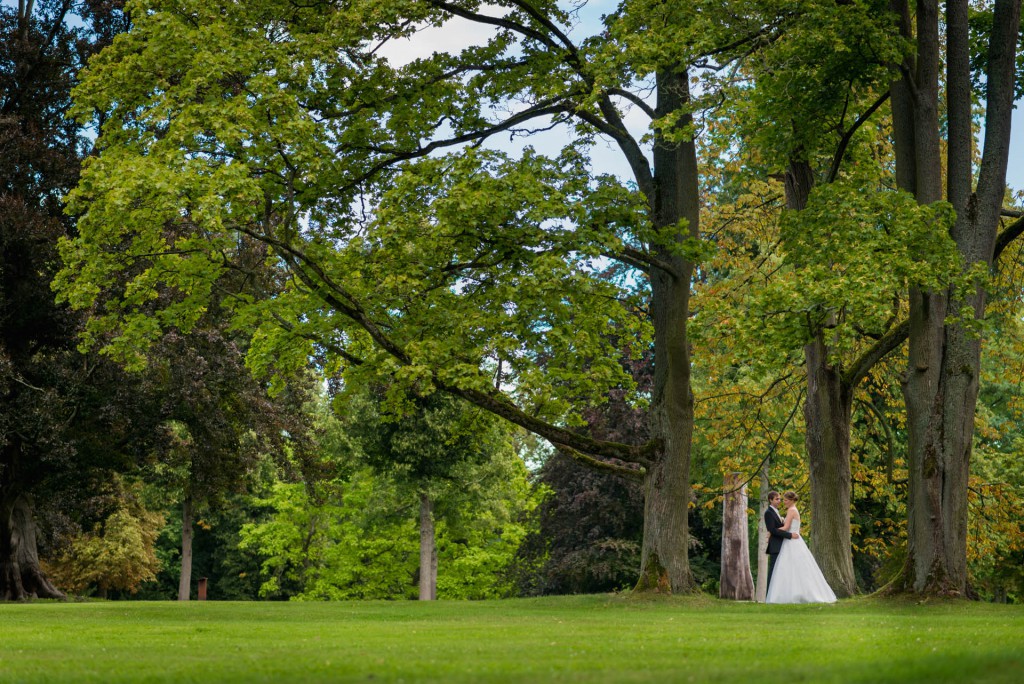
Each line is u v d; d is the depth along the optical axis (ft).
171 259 66.28
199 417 99.30
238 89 63.67
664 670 20.52
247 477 112.78
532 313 64.44
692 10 65.82
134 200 60.54
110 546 161.79
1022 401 102.37
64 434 93.61
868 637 32.68
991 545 96.37
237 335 100.68
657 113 71.87
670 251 64.85
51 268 90.58
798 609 59.36
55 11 102.53
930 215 61.82
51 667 25.40
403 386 67.00
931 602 60.23
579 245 61.57
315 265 61.21
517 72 71.97
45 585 103.35
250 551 199.21
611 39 69.72
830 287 61.26
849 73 70.59
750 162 90.84
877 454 110.73
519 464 162.50
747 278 96.58
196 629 45.06
